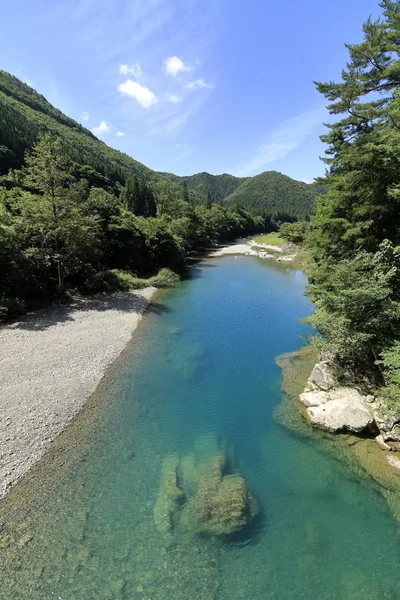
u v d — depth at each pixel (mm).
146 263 44375
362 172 17312
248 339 22391
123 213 48125
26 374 15984
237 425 13141
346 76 18719
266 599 7016
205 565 7684
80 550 7988
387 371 12711
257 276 47656
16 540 8195
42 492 9664
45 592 7059
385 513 9055
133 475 10445
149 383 16391
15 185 53156
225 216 113250
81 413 13742
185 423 13266
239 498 9188
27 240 27953
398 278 14859
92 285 31812
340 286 14383
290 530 8562
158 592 7125
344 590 7164
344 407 12641
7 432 11898
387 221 18203
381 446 11367
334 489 9898
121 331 22953
